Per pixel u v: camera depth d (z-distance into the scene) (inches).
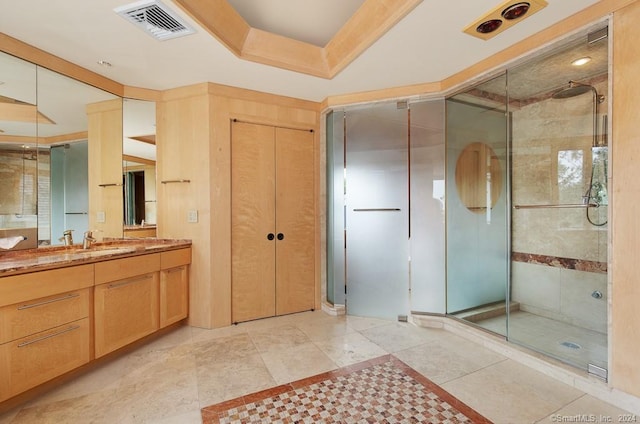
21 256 85.7
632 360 66.7
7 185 86.2
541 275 115.0
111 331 88.7
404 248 124.7
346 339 106.0
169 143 118.3
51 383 77.1
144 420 65.1
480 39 84.8
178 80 110.7
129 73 104.0
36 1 65.8
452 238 121.2
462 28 79.2
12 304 66.8
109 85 108.3
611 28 68.9
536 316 116.0
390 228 126.3
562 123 107.3
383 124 126.0
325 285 138.5
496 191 123.1
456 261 121.1
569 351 87.7
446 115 118.8
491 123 121.3
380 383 78.7
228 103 117.5
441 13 72.7
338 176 131.3
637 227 65.9
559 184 108.3
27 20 73.3
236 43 90.0
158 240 119.2
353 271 130.0
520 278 122.4
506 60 90.7
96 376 82.4
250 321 123.1
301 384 78.4
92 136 104.7
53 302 74.5
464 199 121.7
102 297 86.3
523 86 106.8
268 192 126.8
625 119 67.5
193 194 116.1
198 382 79.4
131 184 114.7
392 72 106.5
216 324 116.1
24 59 85.0
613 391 69.5
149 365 88.1
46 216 94.0
